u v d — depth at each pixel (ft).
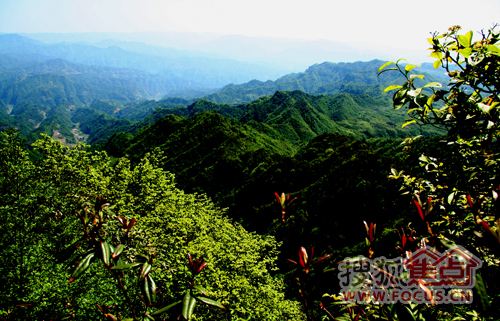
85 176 51.78
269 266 109.60
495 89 8.99
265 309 65.92
